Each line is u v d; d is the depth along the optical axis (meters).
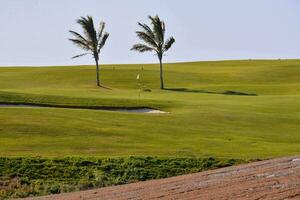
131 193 31.42
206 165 46.09
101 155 48.91
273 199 23.28
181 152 51.28
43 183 41.97
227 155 50.19
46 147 52.22
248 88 127.75
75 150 51.28
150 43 124.94
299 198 22.86
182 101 91.06
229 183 29.23
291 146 56.91
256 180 28.78
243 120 72.94
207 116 74.81
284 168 32.06
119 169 44.97
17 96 86.75
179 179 35.56
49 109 74.81
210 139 59.84
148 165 45.78
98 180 42.47
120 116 72.44
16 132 58.31
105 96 98.12
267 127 69.12
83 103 85.44
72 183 42.19
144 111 83.44
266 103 91.94
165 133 62.44
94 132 60.47
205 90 122.56
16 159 45.84
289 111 83.19
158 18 125.00
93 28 128.12
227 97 102.75
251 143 58.12
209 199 25.30
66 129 61.03
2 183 41.28
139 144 55.38
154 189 31.64
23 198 35.97
